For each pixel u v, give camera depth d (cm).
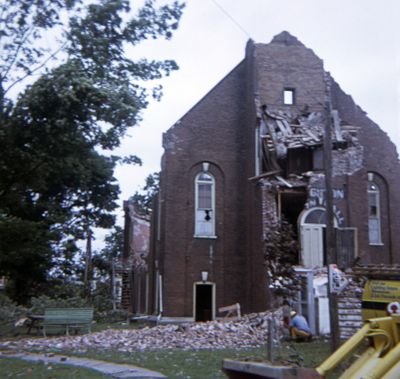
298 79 2661
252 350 1443
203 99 2695
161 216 2648
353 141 2539
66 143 1859
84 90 1641
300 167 2506
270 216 2331
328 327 1789
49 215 3011
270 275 1917
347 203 2450
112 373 1075
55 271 3434
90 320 1969
